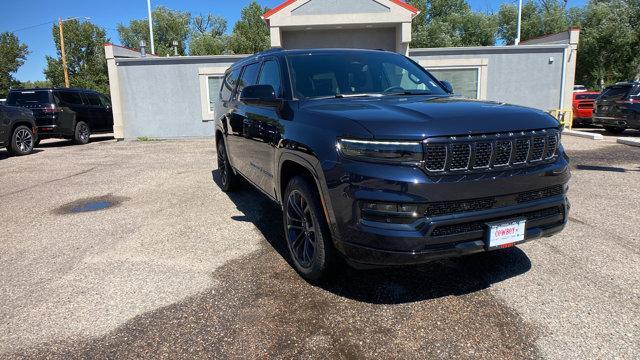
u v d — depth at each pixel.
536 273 3.71
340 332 2.93
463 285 3.54
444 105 3.42
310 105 3.84
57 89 14.89
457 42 45.59
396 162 2.89
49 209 6.22
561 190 3.39
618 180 7.23
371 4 15.42
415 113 3.16
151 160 10.80
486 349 2.72
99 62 51.62
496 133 3.05
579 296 3.31
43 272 4.00
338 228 3.12
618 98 14.68
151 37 24.62
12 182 8.38
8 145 12.02
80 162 10.78
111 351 2.79
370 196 2.90
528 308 3.16
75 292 3.58
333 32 16.73
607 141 12.80
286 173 4.03
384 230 2.89
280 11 15.49
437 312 3.15
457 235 2.94
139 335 2.95
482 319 3.04
